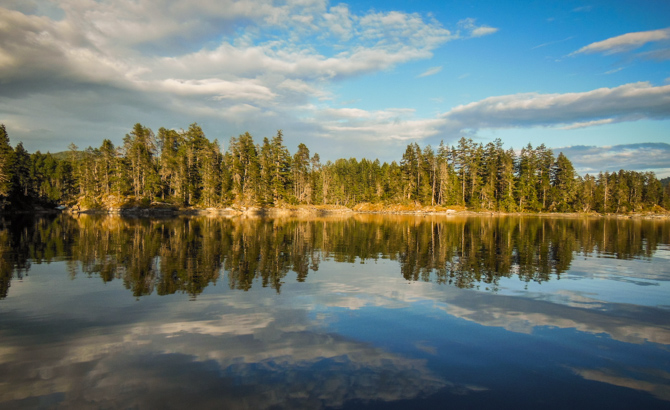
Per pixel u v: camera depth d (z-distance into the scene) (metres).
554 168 101.94
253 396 5.81
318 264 18.59
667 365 7.23
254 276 15.38
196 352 7.49
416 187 107.50
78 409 5.43
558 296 12.37
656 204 118.50
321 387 6.12
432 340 8.32
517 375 6.72
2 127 72.44
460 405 5.67
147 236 32.03
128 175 94.12
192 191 98.69
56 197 109.44
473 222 58.66
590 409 5.68
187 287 13.29
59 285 13.50
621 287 13.79
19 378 6.36
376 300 11.67
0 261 18.86
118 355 7.33
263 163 100.88
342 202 136.12
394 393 5.98
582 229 45.06
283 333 8.65
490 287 13.62
